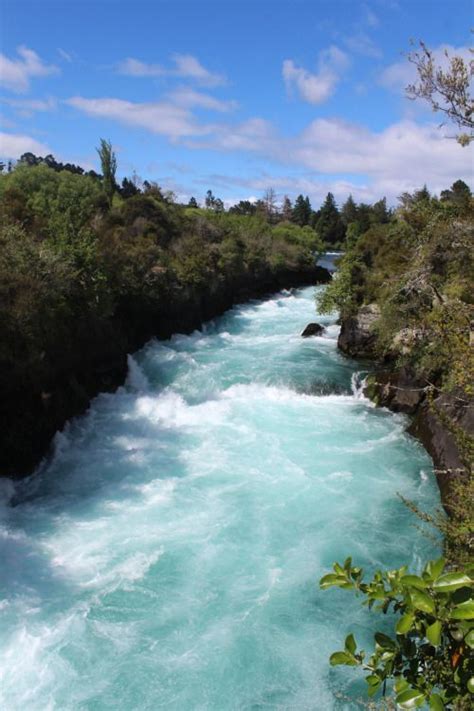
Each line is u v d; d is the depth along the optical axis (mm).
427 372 19875
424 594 2654
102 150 62281
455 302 15125
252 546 13086
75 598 11242
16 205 26578
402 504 14977
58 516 14320
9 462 15977
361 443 18859
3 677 9305
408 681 3039
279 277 57000
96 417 20859
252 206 118312
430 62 6383
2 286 15938
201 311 37062
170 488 15805
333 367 26672
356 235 62219
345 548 13016
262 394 23891
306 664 9742
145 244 34375
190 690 9188
